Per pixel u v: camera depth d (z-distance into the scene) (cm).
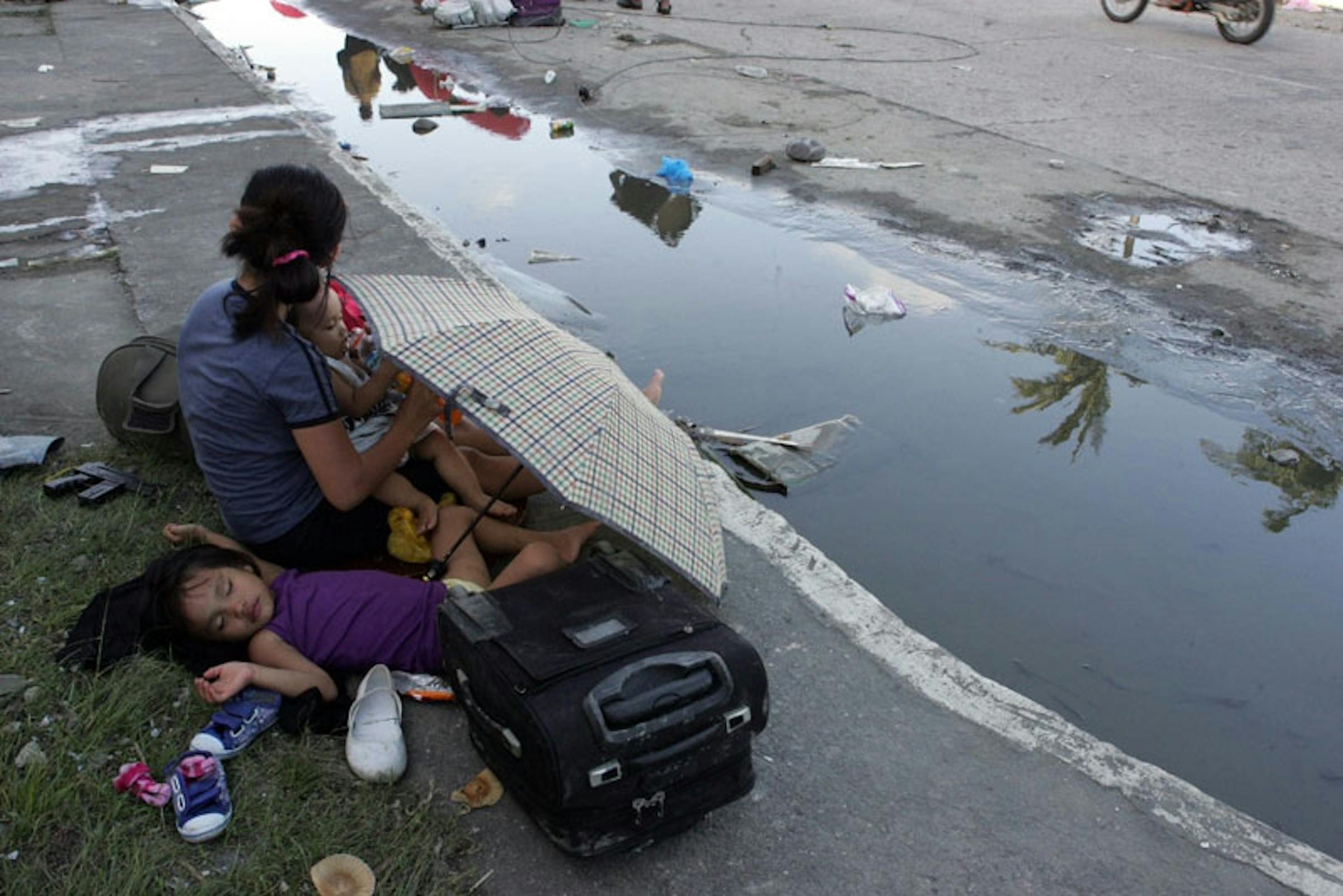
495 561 319
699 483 276
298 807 229
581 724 201
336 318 290
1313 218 678
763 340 537
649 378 497
